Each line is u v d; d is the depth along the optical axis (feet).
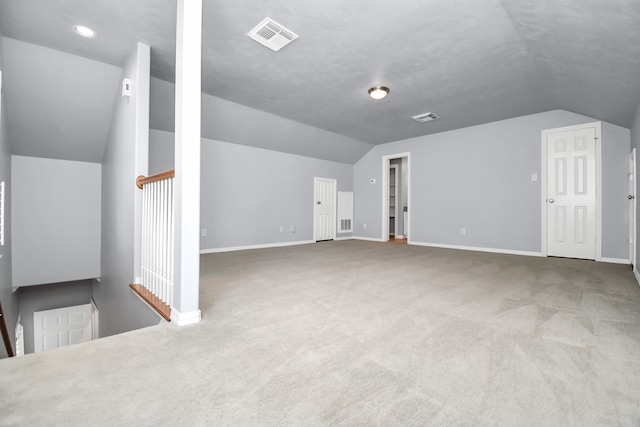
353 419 3.12
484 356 4.51
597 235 13.03
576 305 6.92
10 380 3.73
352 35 8.30
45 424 2.98
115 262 10.76
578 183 13.52
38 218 12.78
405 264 12.22
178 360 4.31
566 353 4.60
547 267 11.58
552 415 3.20
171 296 6.36
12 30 8.09
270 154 18.25
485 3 6.97
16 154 12.28
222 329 5.44
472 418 3.15
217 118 14.28
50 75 9.53
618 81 8.66
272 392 3.57
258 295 7.63
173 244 6.03
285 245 18.79
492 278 9.68
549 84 10.98
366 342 4.96
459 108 13.99
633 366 4.22
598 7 5.83
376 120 15.98
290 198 19.29
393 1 6.95
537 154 14.65
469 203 16.94
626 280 9.42
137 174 8.38
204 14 7.37
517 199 15.24
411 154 19.62
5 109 9.82
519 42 8.47
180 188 5.76
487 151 16.30
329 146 19.88
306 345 4.83
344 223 22.68
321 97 12.87
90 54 9.29
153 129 13.71
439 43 8.65
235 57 9.50
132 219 8.64
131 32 8.12
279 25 7.83
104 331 12.89
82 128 11.64
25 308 14.42
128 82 9.23
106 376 3.86
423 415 3.19
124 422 3.03
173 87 11.71
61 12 7.32
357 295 7.66
